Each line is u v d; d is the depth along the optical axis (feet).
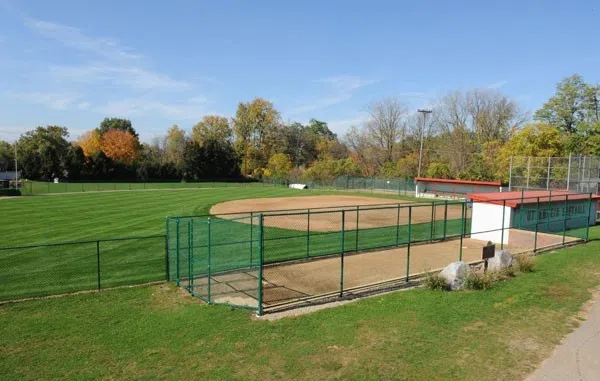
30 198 143.54
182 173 273.33
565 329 29.45
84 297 38.99
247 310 34.27
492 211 70.95
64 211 106.83
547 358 25.00
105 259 54.90
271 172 270.67
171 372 23.67
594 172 98.73
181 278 46.03
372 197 157.58
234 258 55.16
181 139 327.47
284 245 63.98
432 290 38.75
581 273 45.09
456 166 215.10
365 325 30.17
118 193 170.09
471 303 34.86
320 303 36.22
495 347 26.45
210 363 24.67
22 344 28.14
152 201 135.33
